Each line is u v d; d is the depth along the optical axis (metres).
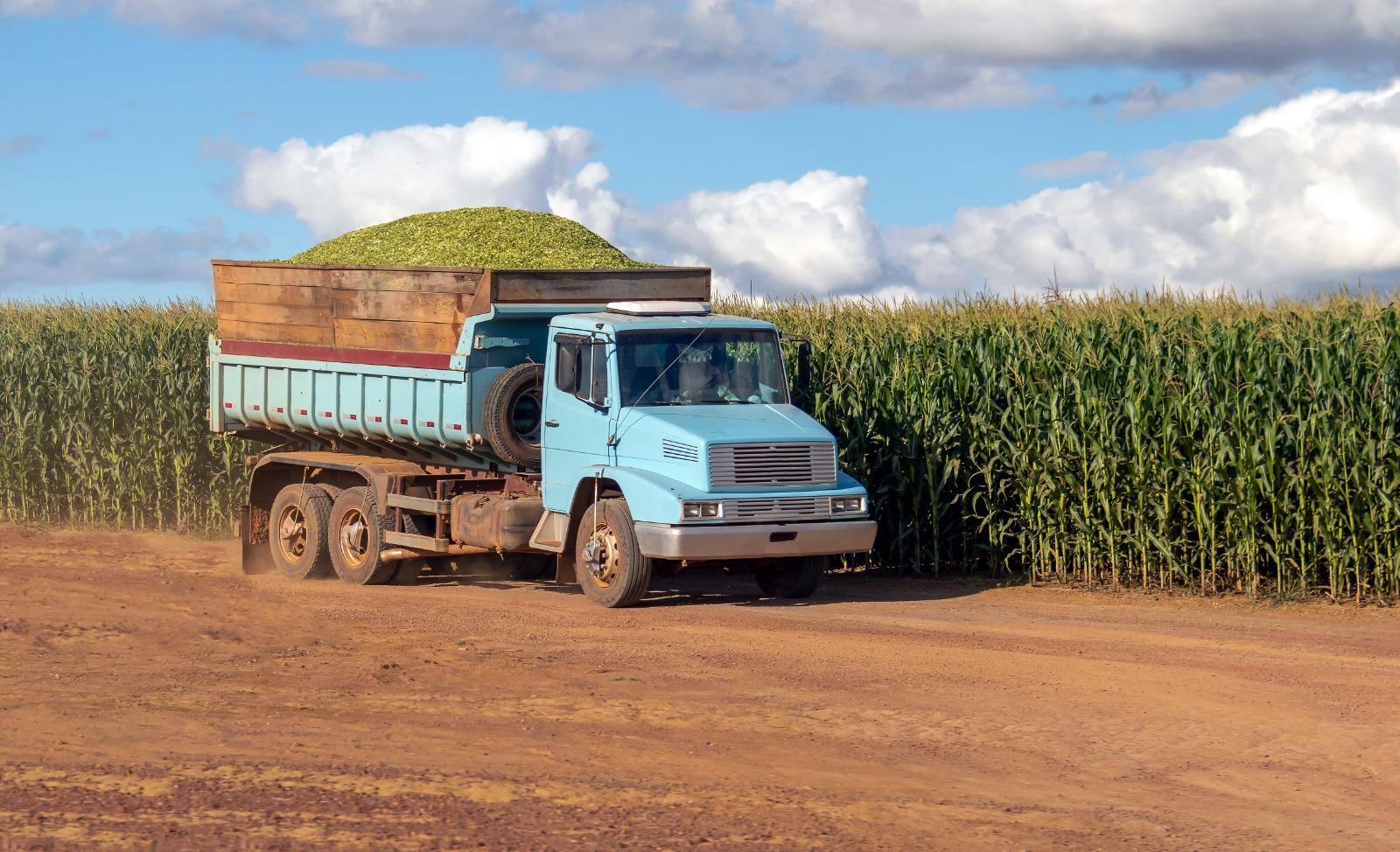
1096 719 8.99
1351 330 15.02
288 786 7.34
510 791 7.31
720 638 12.03
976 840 6.63
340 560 16.53
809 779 7.62
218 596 14.66
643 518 13.52
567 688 9.88
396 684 9.98
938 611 14.01
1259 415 14.59
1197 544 15.20
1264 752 8.21
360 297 16.12
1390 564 14.09
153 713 9.00
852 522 13.87
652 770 7.76
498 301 14.66
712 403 14.27
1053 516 16.00
